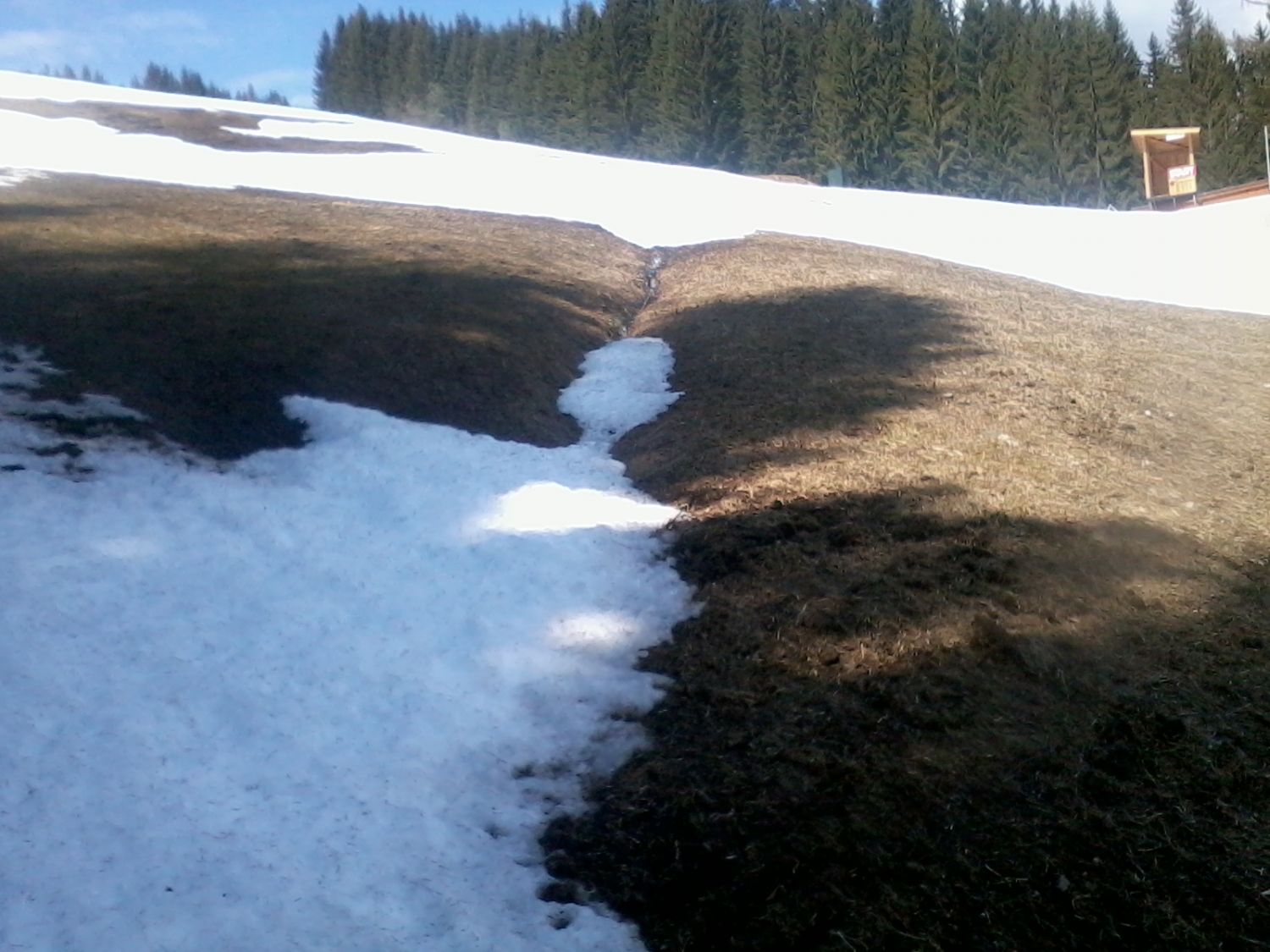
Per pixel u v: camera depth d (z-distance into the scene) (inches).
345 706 249.6
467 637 281.0
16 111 882.8
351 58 3284.9
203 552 299.9
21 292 446.6
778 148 2561.5
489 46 3048.7
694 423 425.1
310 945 186.1
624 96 2674.7
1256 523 370.9
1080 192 2284.7
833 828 222.8
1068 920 203.9
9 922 178.5
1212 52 2169.0
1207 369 552.1
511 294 544.4
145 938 181.0
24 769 210.8
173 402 383.6
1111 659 282.7
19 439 336.5
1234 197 1337.4
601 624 294.4
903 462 389.7
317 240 608.7
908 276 680.4
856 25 2498.8
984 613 294.5
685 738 253.1
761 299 588.4
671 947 197.8
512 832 224.4
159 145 851.4
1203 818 230.2
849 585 309.0
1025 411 451.5
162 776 217.2
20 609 257.9
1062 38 2394.2
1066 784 237.5
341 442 380.2
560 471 381.7
